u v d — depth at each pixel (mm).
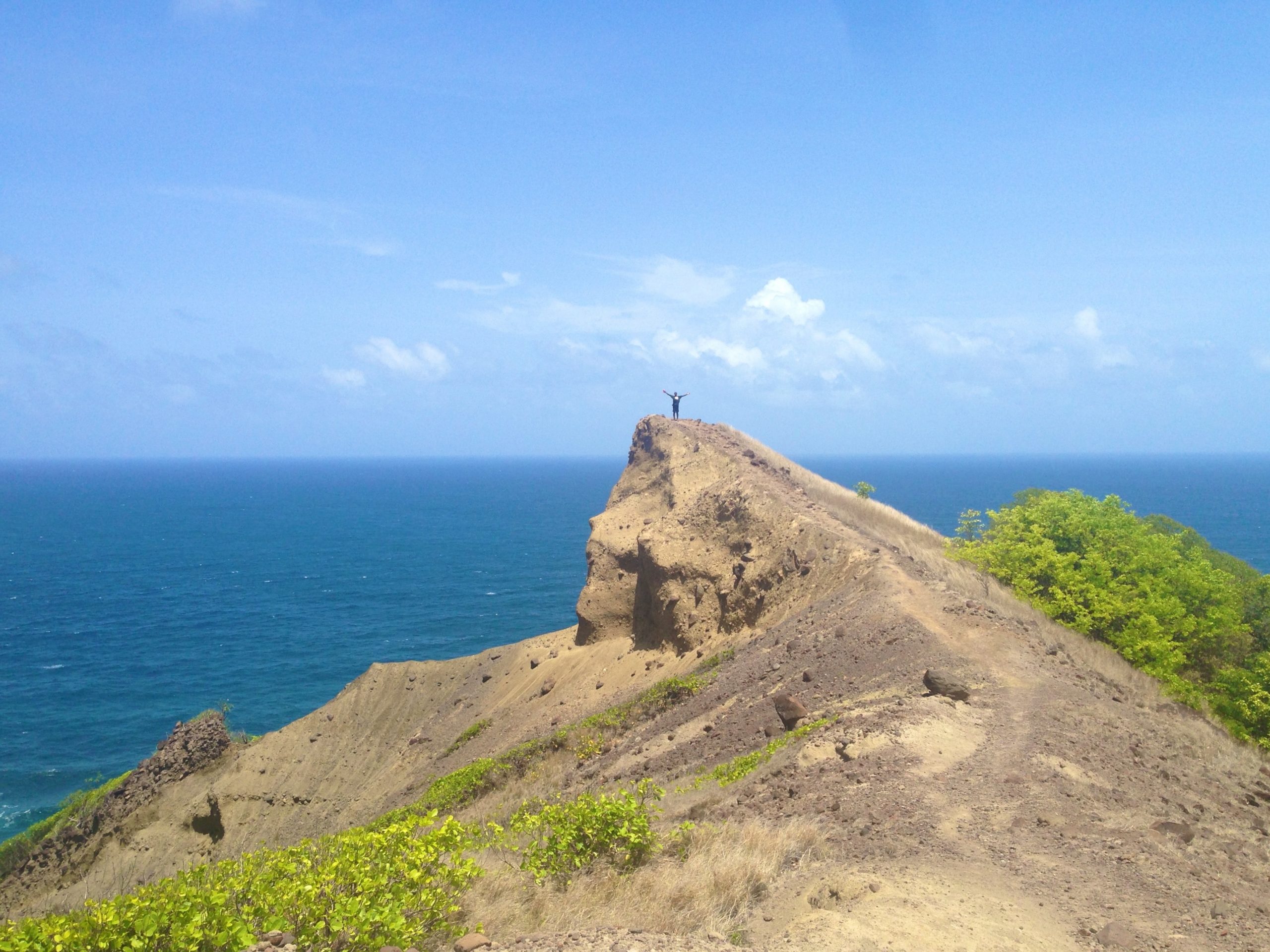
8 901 35688
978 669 21312
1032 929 8836
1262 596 34562
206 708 61719
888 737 15969
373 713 46375
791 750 17469
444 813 27734
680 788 18859
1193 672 30828
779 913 9602
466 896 10258
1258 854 11672
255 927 7996
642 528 46031
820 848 11398
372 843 9570
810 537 35688
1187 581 32125
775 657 27562
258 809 39469
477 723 40312
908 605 26828
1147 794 14047
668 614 39188
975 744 15938
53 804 46625
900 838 11586
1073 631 29703
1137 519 38781
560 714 37344
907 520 45156
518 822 13242
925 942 8297
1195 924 9062
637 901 9977
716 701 26484
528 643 48906
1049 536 35938
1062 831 11820
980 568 35219
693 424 55594
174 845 37812
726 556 39500
